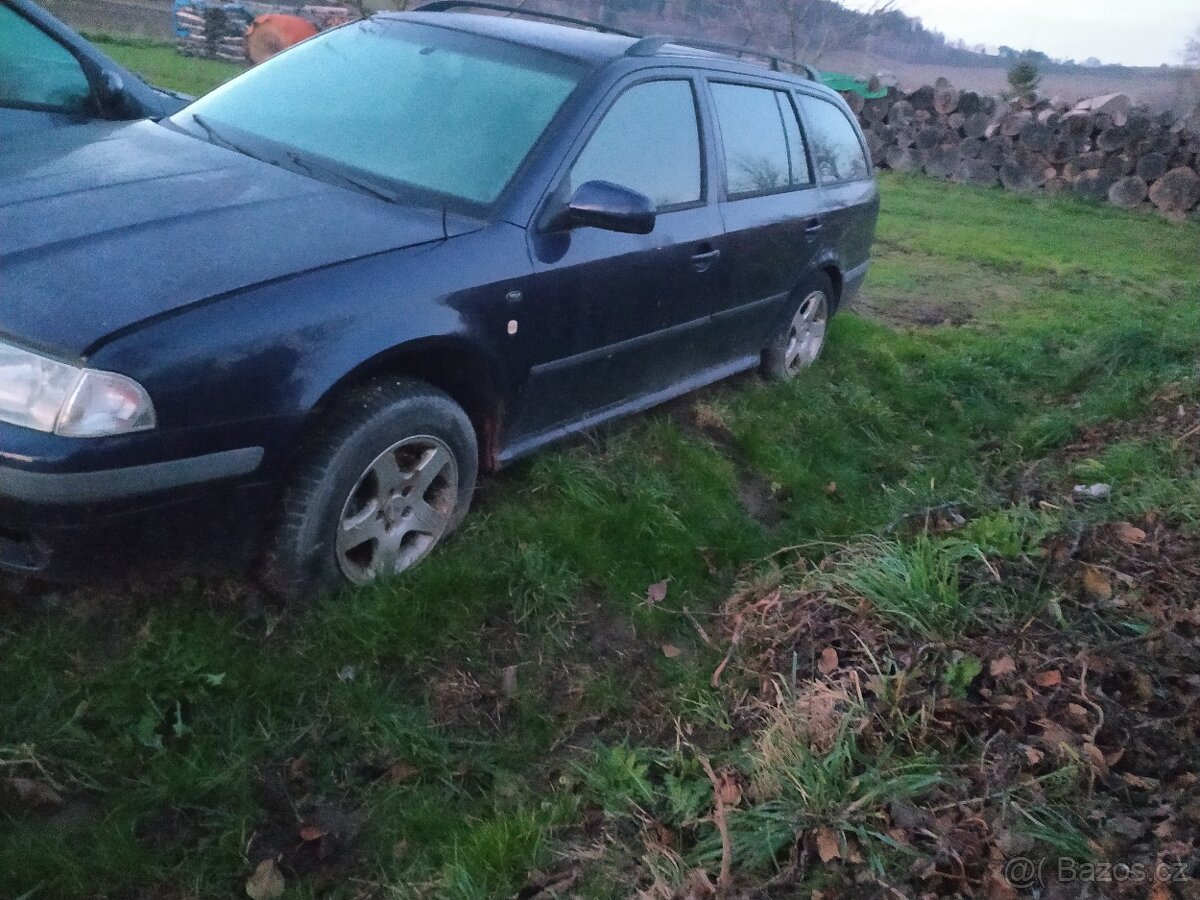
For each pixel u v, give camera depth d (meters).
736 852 2.43
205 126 3.80
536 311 3.50
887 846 2.41
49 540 2.52
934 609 3.23
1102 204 14.81
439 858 2.51
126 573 2.69
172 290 2.66
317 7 22.12
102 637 2.94
